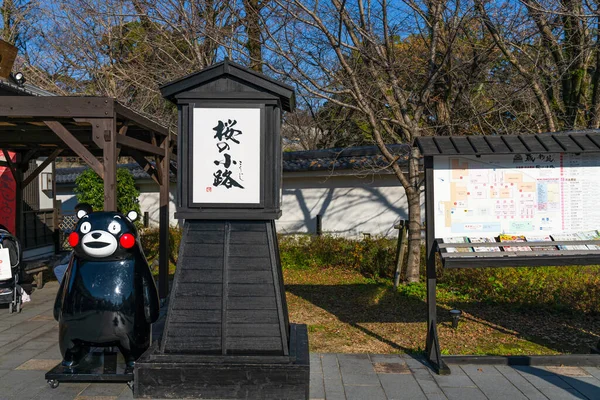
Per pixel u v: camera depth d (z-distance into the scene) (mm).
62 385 4336
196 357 4078
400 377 4531
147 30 12078
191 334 4168
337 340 5691
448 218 4906
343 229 11172
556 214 4934
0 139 7387
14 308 7254
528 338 5727
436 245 4840
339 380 4465
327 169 10836
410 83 9750
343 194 11211
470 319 6473
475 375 4578
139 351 4406
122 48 13055
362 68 9094
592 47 9039
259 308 4184
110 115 5203
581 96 10633
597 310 6566
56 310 4590
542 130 9875
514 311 6797
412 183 8375
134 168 13500
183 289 4223
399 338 5738
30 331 6137
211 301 4203
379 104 9500
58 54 14242
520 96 9789
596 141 4836
